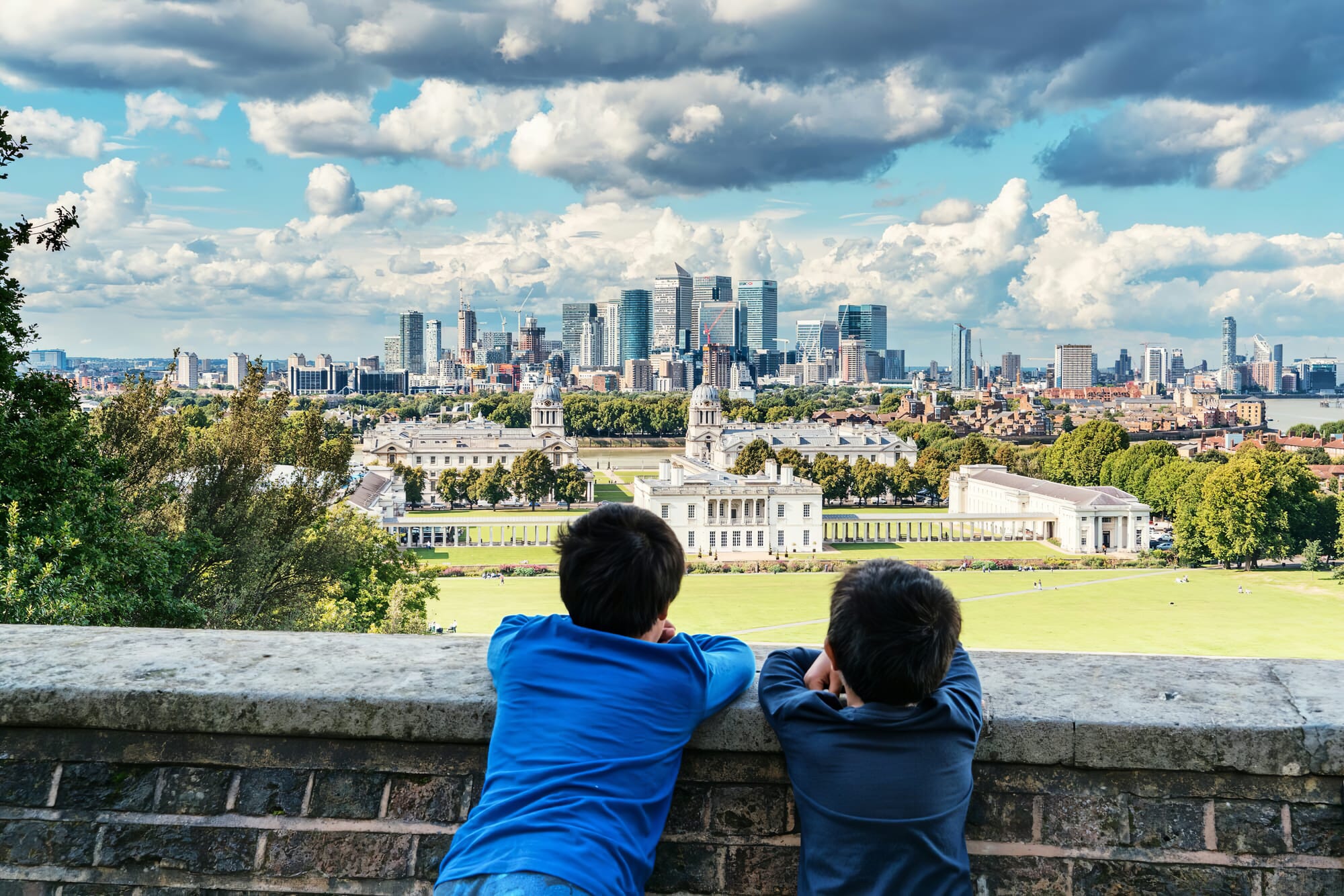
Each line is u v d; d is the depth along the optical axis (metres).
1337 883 2.10
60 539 8.64
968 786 1.99
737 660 2.18
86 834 2.22
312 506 13.24
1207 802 2.13
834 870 1.95
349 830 2.20
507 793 1.95
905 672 1.95
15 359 9.77
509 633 2.18
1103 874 2.14
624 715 2.00
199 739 2.24
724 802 2.18
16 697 2.23
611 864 1.87
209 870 2.21
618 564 2.08
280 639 2.45
